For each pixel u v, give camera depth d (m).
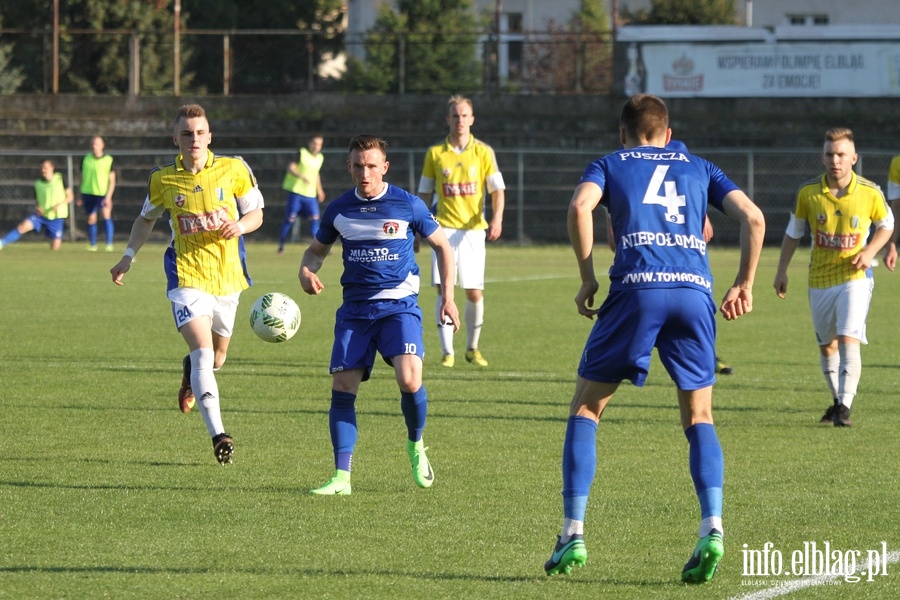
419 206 17.39
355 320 17.23
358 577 12.96
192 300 18.88
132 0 96.06
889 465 19.14
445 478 18.03
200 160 19.08
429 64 91.81
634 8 112.12
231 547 14.14
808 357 32.75
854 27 81.38
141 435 21.28
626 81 85.44
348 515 15.72
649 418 23.25
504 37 108.00
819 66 81.94
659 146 13.79
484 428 22.22
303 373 29.28
